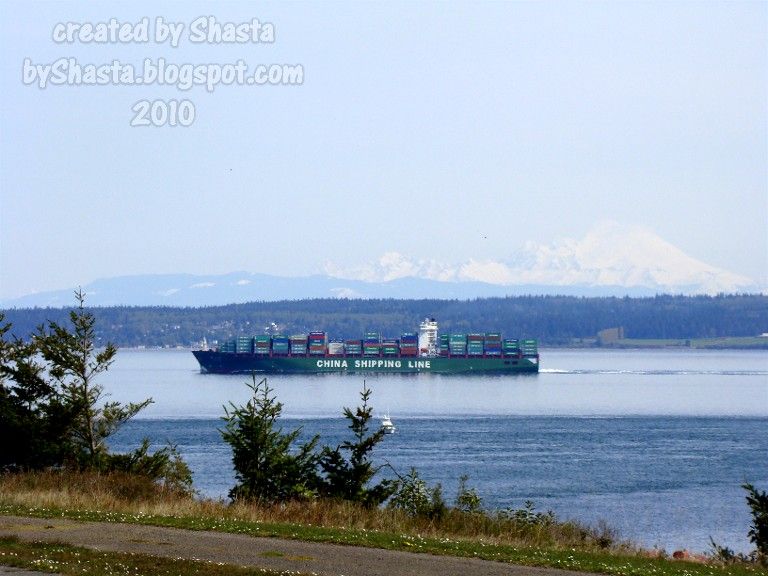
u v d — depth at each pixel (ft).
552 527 300.81
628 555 260.83
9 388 383.86
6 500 294.25
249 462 332.19
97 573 190.90
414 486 328.90
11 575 190.90
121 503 297.53
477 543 248.73
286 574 195.21
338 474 331.36
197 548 224.74
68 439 379.14
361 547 231.30
